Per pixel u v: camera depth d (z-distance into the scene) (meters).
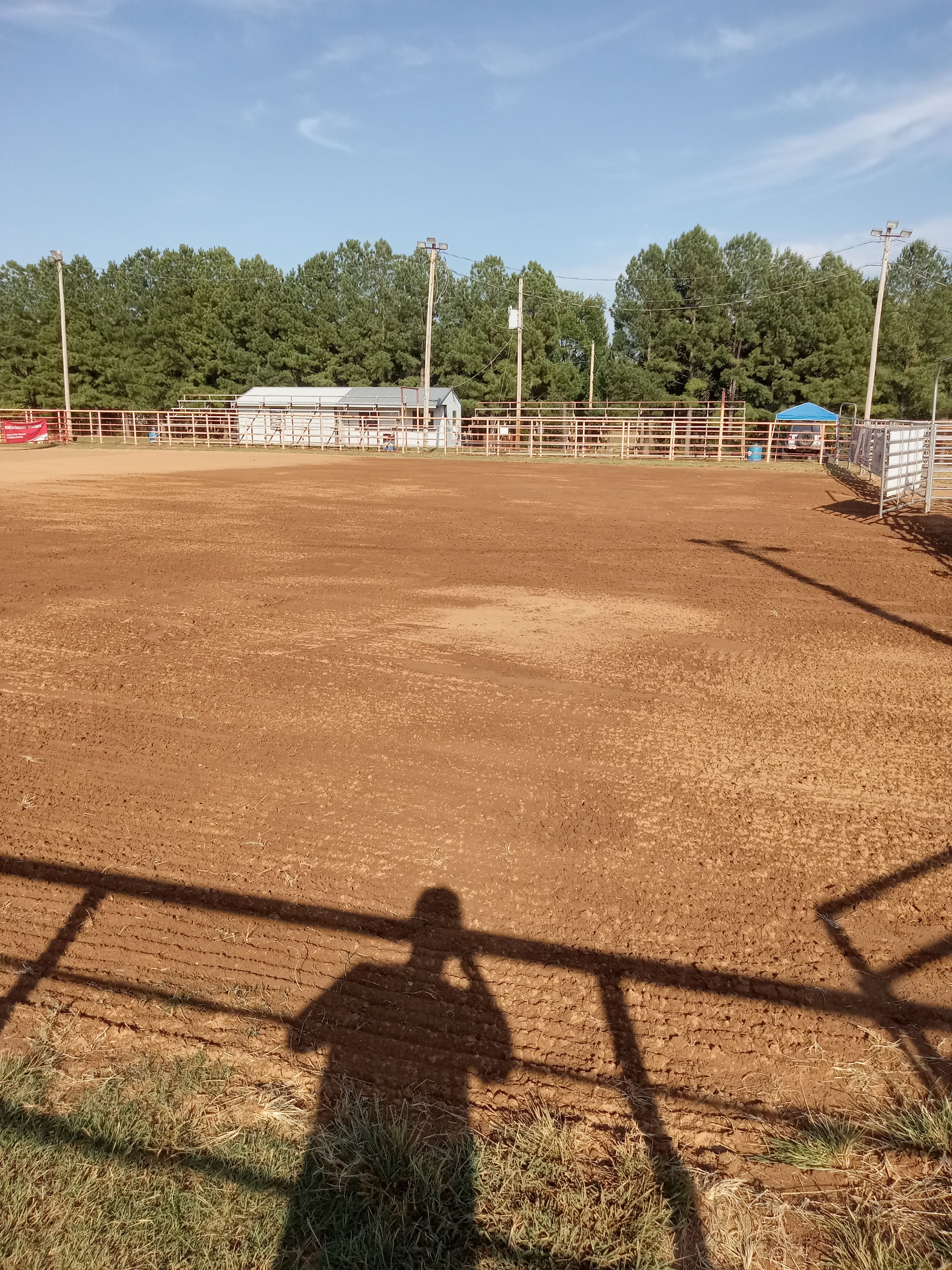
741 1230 2.66
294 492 24.62
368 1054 3.33
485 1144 2.95
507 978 3.76
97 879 4.46
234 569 12.67
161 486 25.84
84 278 77.81
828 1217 2.71
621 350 72.50
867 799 5.42
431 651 8.52
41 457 41.34
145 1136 2.94
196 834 4.92
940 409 63.44
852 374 60.50
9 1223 2.65
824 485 29.30
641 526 18.23
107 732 6.40
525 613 10.22
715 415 61.31
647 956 3.91
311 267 75.00
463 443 61.22
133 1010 3.55
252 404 56.88
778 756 6.07
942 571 13.28
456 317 75.94
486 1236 2.64
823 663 8.31
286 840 4.86
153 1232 2.63
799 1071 3.28
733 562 13.98
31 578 11.91
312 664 8.05
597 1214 2.71
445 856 4.70
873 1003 3.64
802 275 65.88
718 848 4.82
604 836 4.93
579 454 47.59
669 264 68.94
